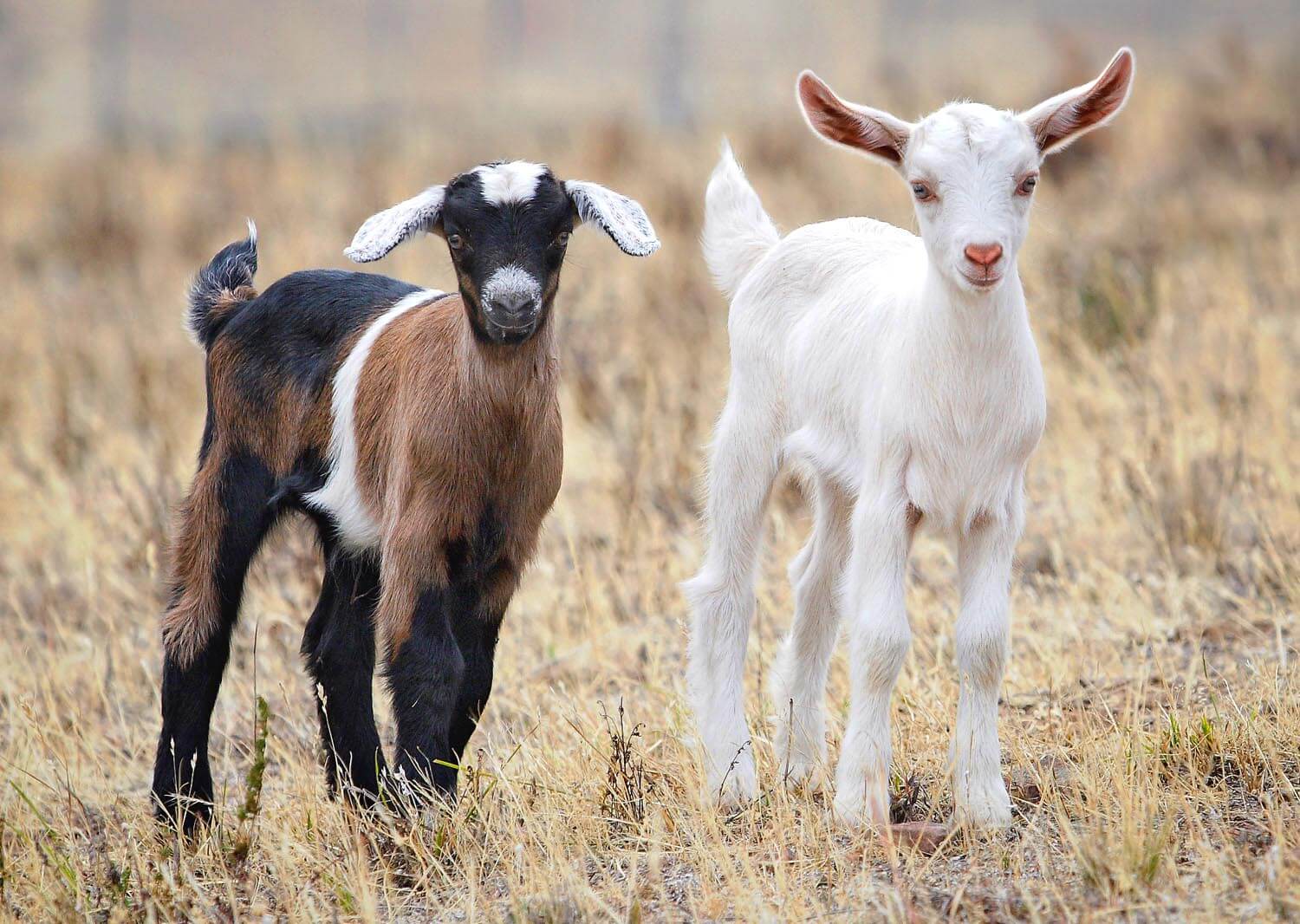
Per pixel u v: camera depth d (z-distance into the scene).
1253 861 7.72
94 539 15.59
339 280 10.44
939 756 9.60
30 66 70.12
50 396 19.95
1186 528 12.98
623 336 19.38
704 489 10.66
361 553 10.03
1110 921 7.29
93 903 8.84
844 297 9.35
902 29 68.19
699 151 33.44
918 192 8.25
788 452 9.63
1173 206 24.97
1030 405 8.41
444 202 9.19
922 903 7.66
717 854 8.27
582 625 13.08
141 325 23.61
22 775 10.88
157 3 80.88
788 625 12.54
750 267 10.59
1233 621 11.68
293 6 81.81
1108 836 7.81
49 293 26.52
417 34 78.25
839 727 10.48
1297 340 17.20
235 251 11.08
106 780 11.07
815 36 67.88
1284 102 32.88
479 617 9.55
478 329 8.96
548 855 8.63
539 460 9.41
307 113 56.53
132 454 17.59
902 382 8.45
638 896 8.08
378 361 9.71
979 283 7.89
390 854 8.95
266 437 10.28
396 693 9.05
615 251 23.88
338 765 9.77
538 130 39.50
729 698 9.68
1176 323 17.41
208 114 58.97
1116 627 11.77
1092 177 27.12
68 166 39.69
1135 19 68.62
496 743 11.11
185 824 9.75
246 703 12.36
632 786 9.16
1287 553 12.46
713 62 63.28
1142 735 8.97
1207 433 14.32
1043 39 51.38
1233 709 9.45
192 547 10.26
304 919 8.28
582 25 81.00
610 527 14.89
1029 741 9.77
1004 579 8.56
